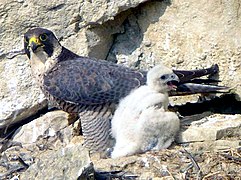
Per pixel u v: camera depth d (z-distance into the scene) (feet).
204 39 44.68
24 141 45.16
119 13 45.80
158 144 40.09
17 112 45.93
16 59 46.01
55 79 41.96
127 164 38.88
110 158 39.99
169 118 39.75
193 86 42.55
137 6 45.83
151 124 39.58
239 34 43.93
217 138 40.68
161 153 39.65
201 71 42.80
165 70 40.42
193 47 45.09
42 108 46.50
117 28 46.42
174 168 38.47
